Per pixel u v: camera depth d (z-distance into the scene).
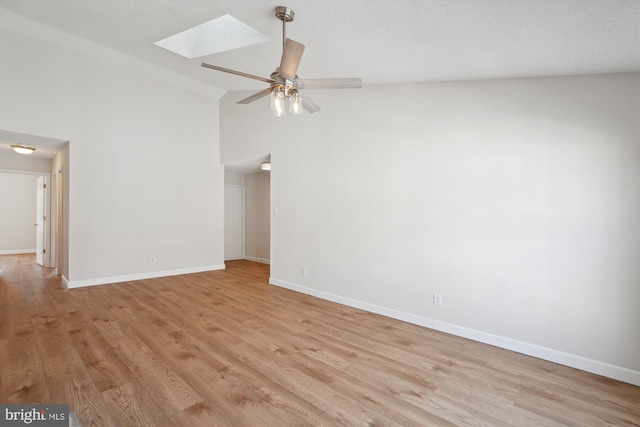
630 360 2.14
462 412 1.81
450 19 1.88
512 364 2.38
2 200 7.74
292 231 4.40
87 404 1.80
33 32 3.82
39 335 2.73
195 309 3.52
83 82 4.32
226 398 1.89
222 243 5.98
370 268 3.53
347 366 2.31
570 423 1.74
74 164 4.27
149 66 4.76
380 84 3.40
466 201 2.85
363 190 3.58
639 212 2.12
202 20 2.94
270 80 2.24
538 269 2.49
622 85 2.18
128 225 4.79
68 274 4.29
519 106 2.58
